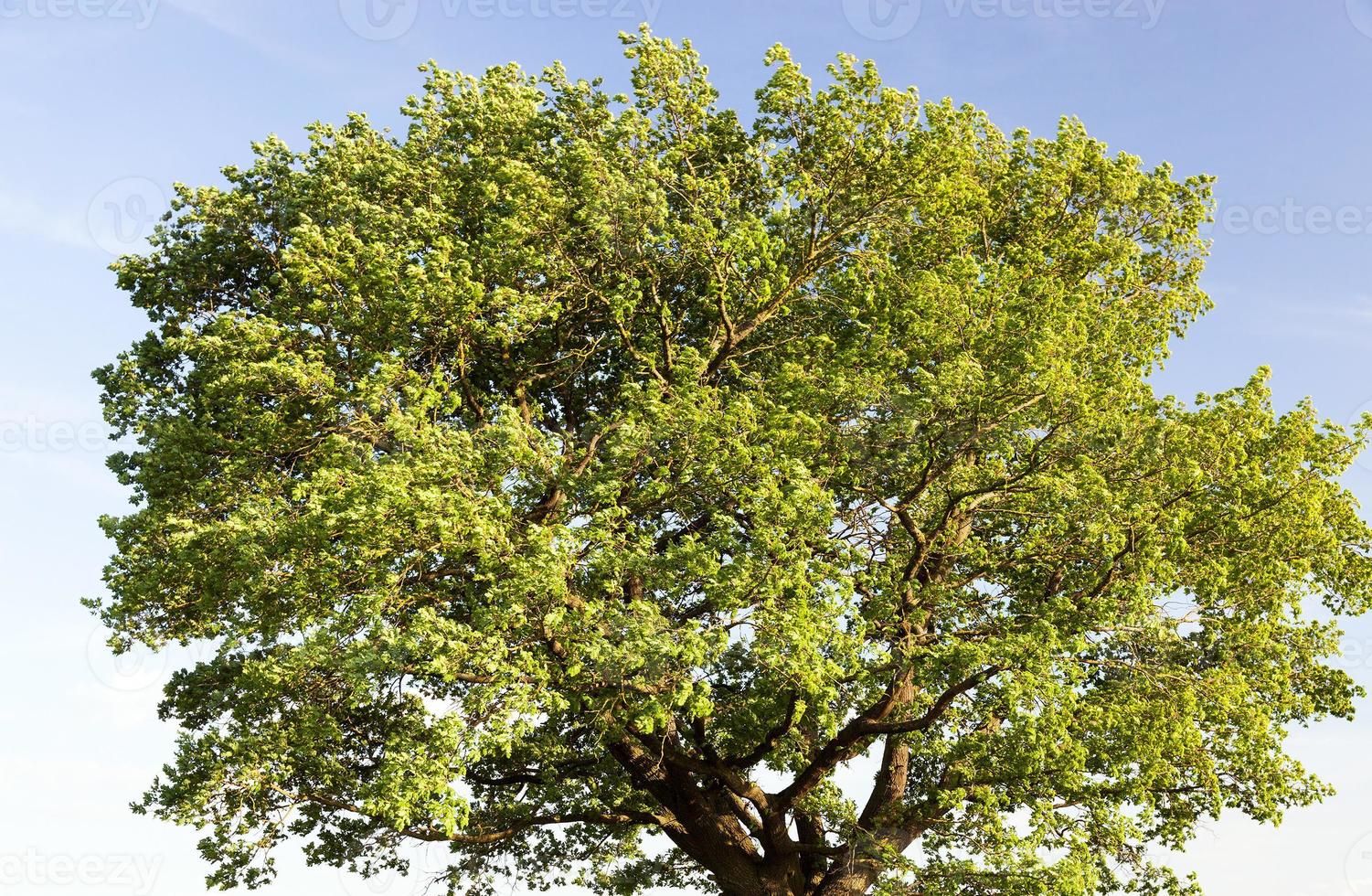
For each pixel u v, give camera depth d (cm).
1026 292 2044
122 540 1947
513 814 2286
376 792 1576
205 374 1984
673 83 2153
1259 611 1992
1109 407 1880
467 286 1847
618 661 1592
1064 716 1673
